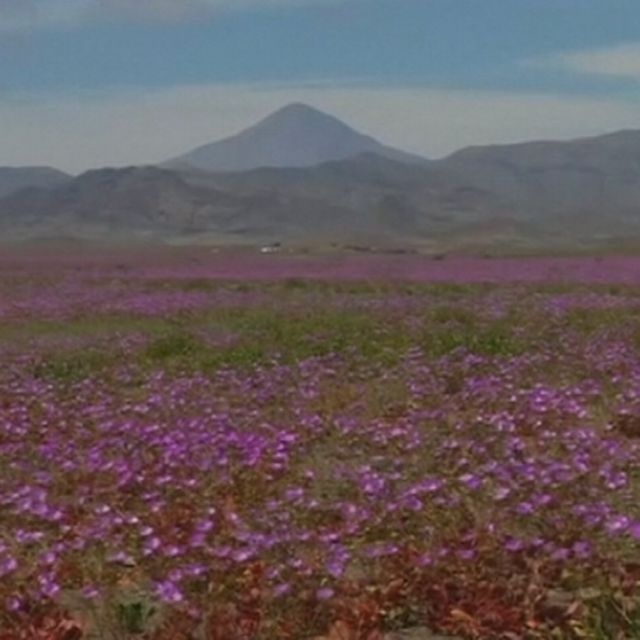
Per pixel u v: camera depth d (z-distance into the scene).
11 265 84.38
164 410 19.27
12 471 15.72
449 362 23.14
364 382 21.98
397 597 9.77
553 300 40.50
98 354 27.64
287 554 11.01
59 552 11.46
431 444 15.81
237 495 13.83
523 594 9.63
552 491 12.74
